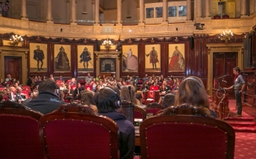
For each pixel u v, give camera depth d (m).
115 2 29.70
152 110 5.48
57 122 2.41
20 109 2.88
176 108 2.29
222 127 2.19
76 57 23.84
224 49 21.17
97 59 24.06
